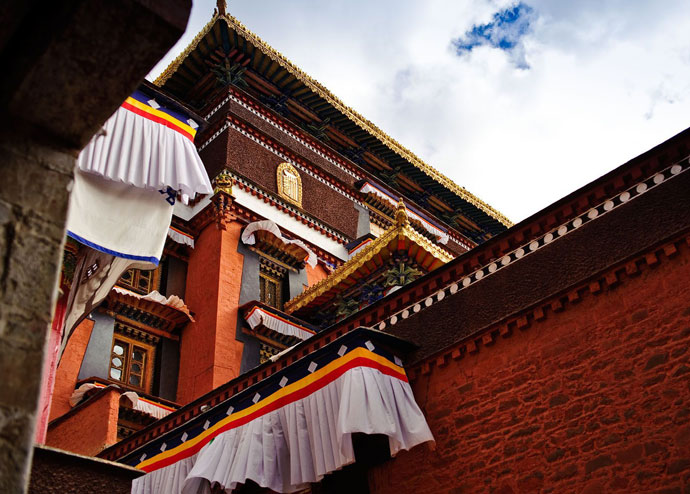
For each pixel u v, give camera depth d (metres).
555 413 10.37
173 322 24.25
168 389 23.16
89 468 6.94
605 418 9.84
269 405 12.37
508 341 11.41
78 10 3.28
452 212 38.41
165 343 24.11
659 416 9.36
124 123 10.20
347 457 10.80
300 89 31.72
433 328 12.48
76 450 18.31
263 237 26.69
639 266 10.38
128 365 22.81
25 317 2.94
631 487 9.24
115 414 18.34
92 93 3.46
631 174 11.00
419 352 12.40
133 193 9.95
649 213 10.53
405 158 34.88
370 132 33.53
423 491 11.28
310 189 30.41
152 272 25.50
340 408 10.87
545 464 10.15
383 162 35.22
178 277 26.05
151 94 10.74
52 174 3.33
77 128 3.48
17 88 3.32
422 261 24.83
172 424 15.62
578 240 11.24
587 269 10.88
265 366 14.34
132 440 16.39
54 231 3.19
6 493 2.58
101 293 10.42
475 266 12.54
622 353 10.05
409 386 11.95
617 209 10.96
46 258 3.11
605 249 10.82
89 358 21.67
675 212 10.24
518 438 10.59
